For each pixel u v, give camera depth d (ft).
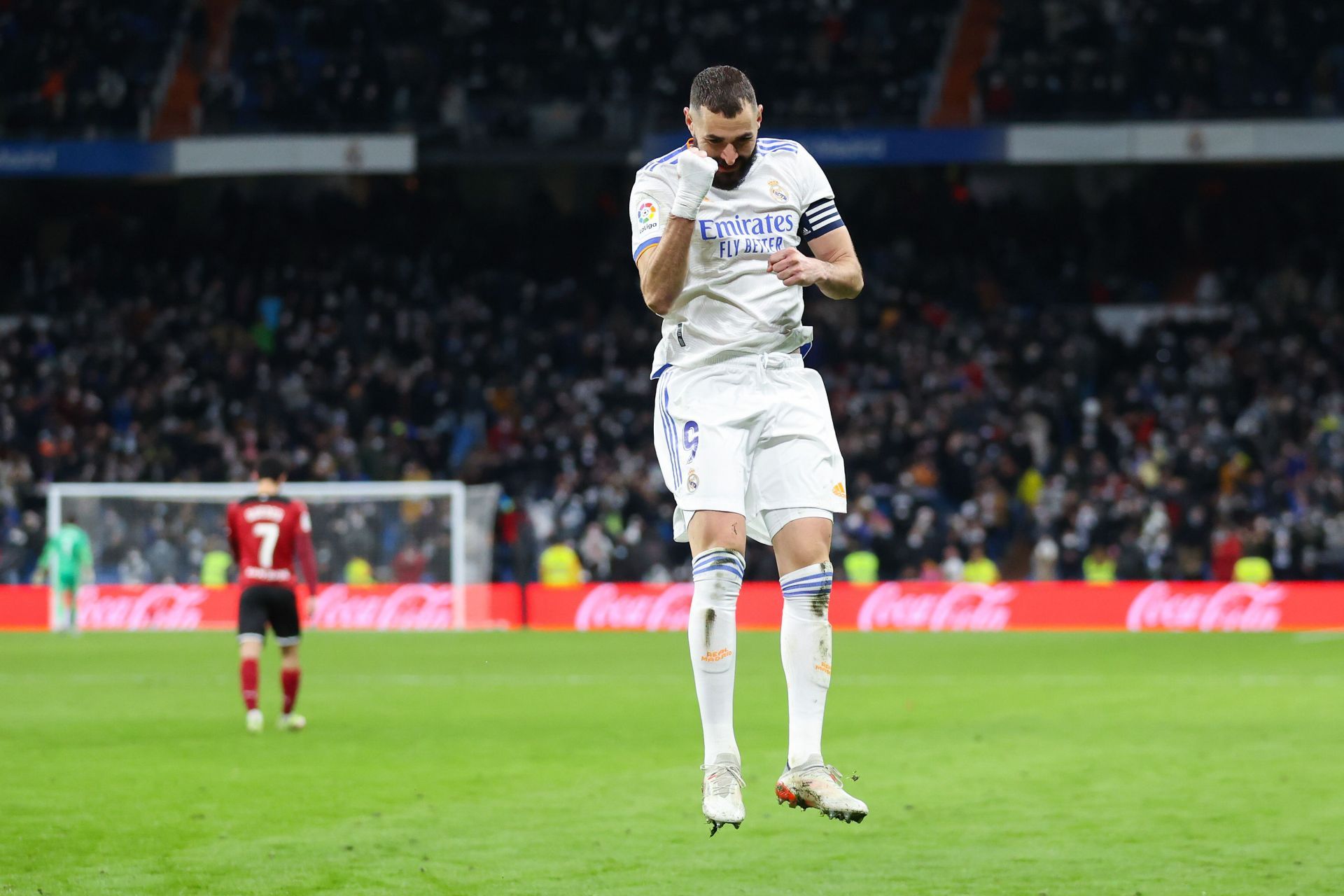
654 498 223.51
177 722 94.94
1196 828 56.65
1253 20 266.77
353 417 247.50
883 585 199.82
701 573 38.04
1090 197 285.43
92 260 280.51
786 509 38.83
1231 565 204.03
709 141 38.50
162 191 289.12
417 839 54.65
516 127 260.83
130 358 258.78
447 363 262.06
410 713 100.07
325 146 254.47
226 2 285.84
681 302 39.27
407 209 288.30
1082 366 252.21
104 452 240.32
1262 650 157.07
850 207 286.46
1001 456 228.84
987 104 259.19
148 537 207.10
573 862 50.65
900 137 252.62
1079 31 269.03
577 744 83.30
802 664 38.27
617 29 284.61
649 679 127.54
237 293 272.31
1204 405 238.68
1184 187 282.56
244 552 91.15
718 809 36.58
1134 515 209.87
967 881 47.60
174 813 60.49
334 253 285.43
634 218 39.75
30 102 263.70
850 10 282.77
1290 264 273.75
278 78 267.59
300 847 53.06
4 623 204.85
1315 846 52.90
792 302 39.63
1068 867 49.57
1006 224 280.72
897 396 243.40
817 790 37.04
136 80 264.31
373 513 207.82
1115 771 71.36
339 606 206.90
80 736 87.56
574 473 232.12
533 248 284.41
